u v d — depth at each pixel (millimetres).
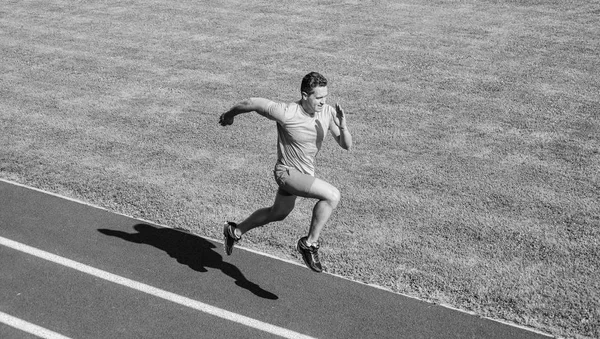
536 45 15828
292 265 7883
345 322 6852
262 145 11234
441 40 16422
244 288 7449
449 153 10758
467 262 7852
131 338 6613
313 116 6734
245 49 16312
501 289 7328
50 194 9617
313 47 16297
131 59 15828
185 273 7730
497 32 16859
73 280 7578
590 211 8953
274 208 7266
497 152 10758
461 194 9469
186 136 11625
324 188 6723
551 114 12141
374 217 8906
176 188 9789
